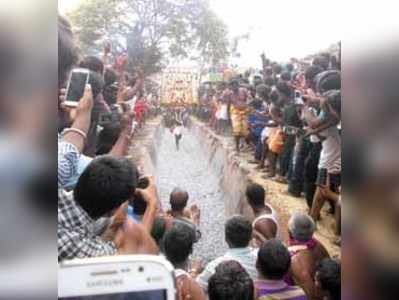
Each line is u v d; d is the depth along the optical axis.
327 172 2.25
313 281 2.02
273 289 1.72
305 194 2.28
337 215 2.19
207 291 1.71
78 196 1.25
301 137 2.34
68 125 1.52
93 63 2.01
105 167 1.27
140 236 1.33
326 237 2.20
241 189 2.31
